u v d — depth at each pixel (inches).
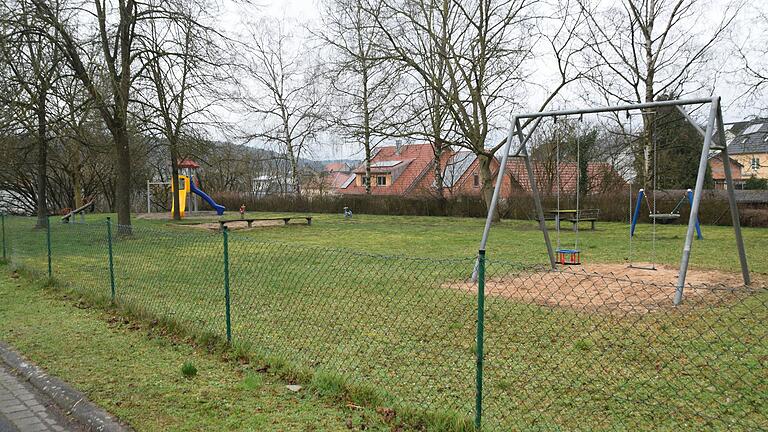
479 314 142.1
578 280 354.3
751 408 151.8
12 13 551.8
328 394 170.7
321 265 432.8
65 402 172.7
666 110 883.4
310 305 285.3
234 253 510.0
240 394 174.2
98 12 607.2
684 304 275.9
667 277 370.0
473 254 524.1
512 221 1053.2
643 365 186.4
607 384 171.2
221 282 354.0
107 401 170.9
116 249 518.9
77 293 327.9
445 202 1261.1
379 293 315.6
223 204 1600.6
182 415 159.8
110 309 292.0
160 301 296.7
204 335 229.5
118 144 678.5
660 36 920.3
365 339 223.6
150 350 222.1
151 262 443.5
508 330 232.1
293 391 175.5
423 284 343.9
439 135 912.9
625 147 1034.1
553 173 1197.7
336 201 1419.8
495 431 142.1
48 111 625.6
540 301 288.2
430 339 221.6
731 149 1609.3
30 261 452.4
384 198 1348.4
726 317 247.1
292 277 374.0
